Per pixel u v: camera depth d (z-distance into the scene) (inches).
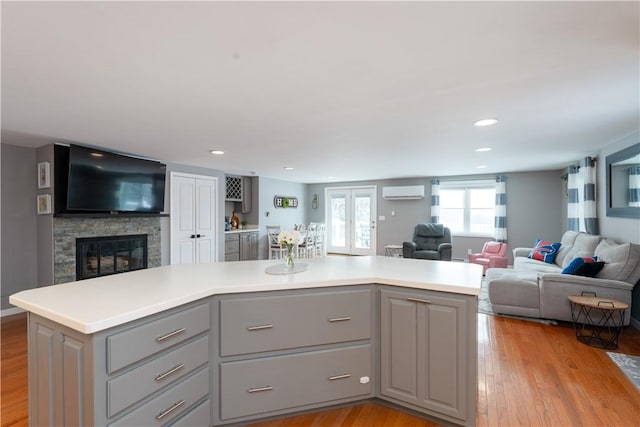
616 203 148.9
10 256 148.6
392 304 77.9
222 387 70.6
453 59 66.3
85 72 71.6
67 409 52.0
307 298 75.3
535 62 67.7
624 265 127.6
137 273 85.0
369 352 80.0
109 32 55.2
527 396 84.3
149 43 59.2
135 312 53.1
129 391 52.8
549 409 78.7
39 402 57.2
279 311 73.5
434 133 129.1
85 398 49.3
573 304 131.9
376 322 80.4
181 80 76.3
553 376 94.4
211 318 69.9
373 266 95.1
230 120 110.3
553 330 131.7
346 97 88.3
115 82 77.3
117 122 112.7
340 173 268.7
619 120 112.0
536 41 59.0
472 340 68.9
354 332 78.7
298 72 72.3
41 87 80.1
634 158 130.9
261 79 76.0
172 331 60.2
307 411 78.0
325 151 167.3
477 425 72.8
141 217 184.5
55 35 56.0
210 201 233.6
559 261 190.1
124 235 176.6
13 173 149.0
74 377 50.7
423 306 74.0
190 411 64.9
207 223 230.8
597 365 101.1
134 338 53.6
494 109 99.1
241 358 71.8
